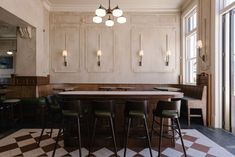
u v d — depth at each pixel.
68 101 3.47
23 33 6.64
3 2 4.75
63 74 8.08
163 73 8.07
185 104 5.93
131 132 4.00
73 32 8.04
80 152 3.42
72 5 7.91
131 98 3.72
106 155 3.57
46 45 7.80
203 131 5.01
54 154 3.54
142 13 8.01
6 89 6.29
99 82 8.07
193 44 7.28
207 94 5.64
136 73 8.08
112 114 3.53
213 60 5.37
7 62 11.02
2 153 3.68
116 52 8.05
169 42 8.02
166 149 3.82
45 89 7.37
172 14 8.01
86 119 3.99
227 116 5.18
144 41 8.03
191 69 7.47
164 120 4.02
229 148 3.84
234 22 4.98
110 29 8.03
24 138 4.53
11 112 6.09
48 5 7.80
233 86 4.99
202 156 3.48
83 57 8.05
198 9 6.32
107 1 7.57
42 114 6.17
